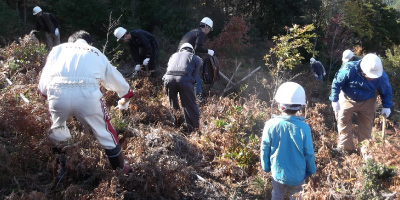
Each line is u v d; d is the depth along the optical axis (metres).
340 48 18.19
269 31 17.61
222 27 15.31
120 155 3.68
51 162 3.81
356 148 5.40
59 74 3.29
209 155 4.87
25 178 3.68
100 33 11.77
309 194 3.41
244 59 12.09
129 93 3.78
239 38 11.73
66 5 11.06
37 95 4.95
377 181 3.47
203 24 7.13
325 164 4.68
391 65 13.25
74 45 3.47
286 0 17.22
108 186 3.60
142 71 7.21
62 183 3.71
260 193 4.13
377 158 3.91
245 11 17.89
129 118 5.32
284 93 3.21
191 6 13.16
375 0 26.62
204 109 6.36
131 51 7.48
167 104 6.18
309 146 3.17
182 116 5.74
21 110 3.91
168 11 12.27
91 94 3.30
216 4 16.72
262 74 9.95
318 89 11.58
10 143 4.02
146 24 12.42
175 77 5.27
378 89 5.03
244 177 4.50
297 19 17.42
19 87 5.05
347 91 5.12
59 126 3.47
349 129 5.35
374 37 25.41
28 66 6.37
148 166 3.81
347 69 5.02
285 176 3.22
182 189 4.04
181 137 5.05
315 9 18.92
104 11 11.39
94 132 3.49
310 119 6.21
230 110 5.99
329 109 8.80
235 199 4.02
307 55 16.53
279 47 6.48
